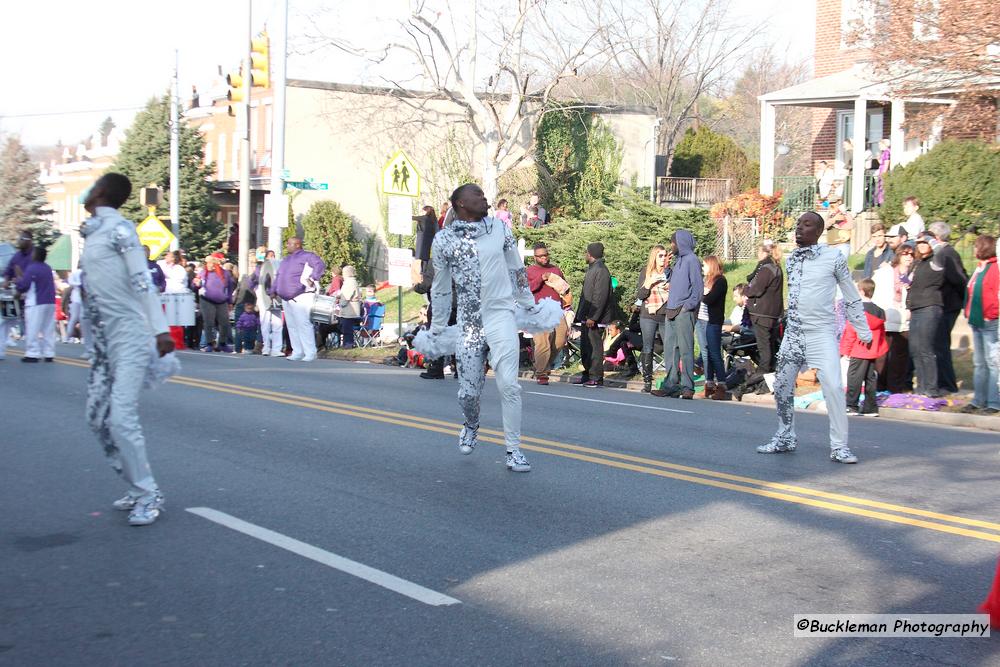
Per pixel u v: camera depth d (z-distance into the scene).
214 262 23.28
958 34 17.73
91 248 6.30
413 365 18.03
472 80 32.38
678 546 6.14
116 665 4.34
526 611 5.01
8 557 5.79
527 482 7.79
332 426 10.20
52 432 9.61
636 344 16.67
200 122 48.78
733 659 4.46
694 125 55.47
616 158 39.22
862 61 21.66
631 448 9.35
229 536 6.22
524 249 23.80
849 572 5.68
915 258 13.34
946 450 9.69
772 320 14.48
